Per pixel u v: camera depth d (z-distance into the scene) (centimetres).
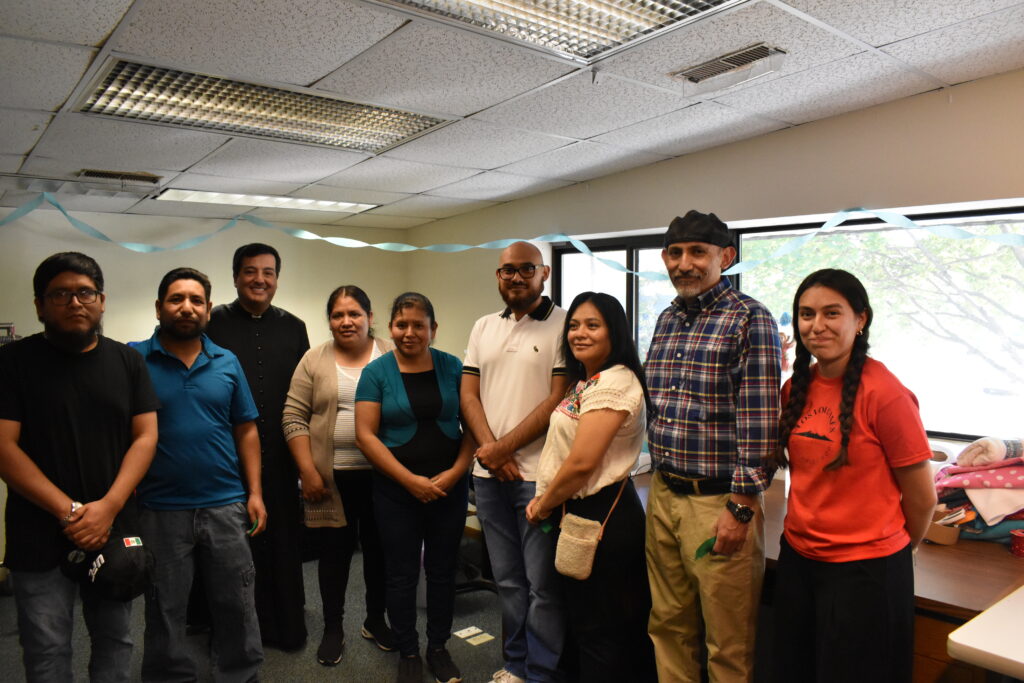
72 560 175
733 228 314
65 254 179
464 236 460
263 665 258
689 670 197
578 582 202
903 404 154
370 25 175
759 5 169
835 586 156
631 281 382
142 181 337
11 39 175
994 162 219
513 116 254
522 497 223
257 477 235
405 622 240
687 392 184
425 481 232
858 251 295
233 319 264
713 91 219
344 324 263
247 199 398
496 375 231
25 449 177
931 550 212
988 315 264
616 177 347
